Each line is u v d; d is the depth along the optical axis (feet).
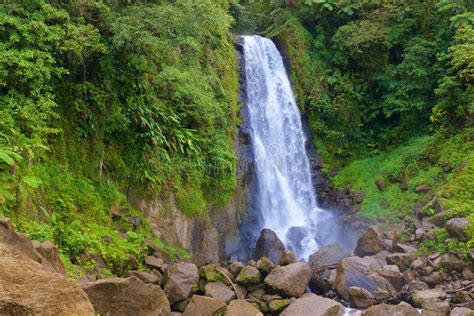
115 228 32.55
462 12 54.75
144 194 36.55
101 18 34.09
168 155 38.68
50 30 30.09
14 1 29.37
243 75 55.77
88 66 34.35
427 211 44.01
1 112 26.68
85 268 26.07
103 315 18.44
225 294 28.02
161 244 34.99
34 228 25.14
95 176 33.65
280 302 27.94
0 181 24.93
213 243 41.06
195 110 41.42
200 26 38.47
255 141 53.42
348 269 32.32
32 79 28.86
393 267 33.58
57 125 32.09
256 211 50.08
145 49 35.09
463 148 48.96
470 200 42.04
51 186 29.73
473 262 32.94
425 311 27.07
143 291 19.63
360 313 28.35
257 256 40.06
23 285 9.75
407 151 54.03
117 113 34.73
